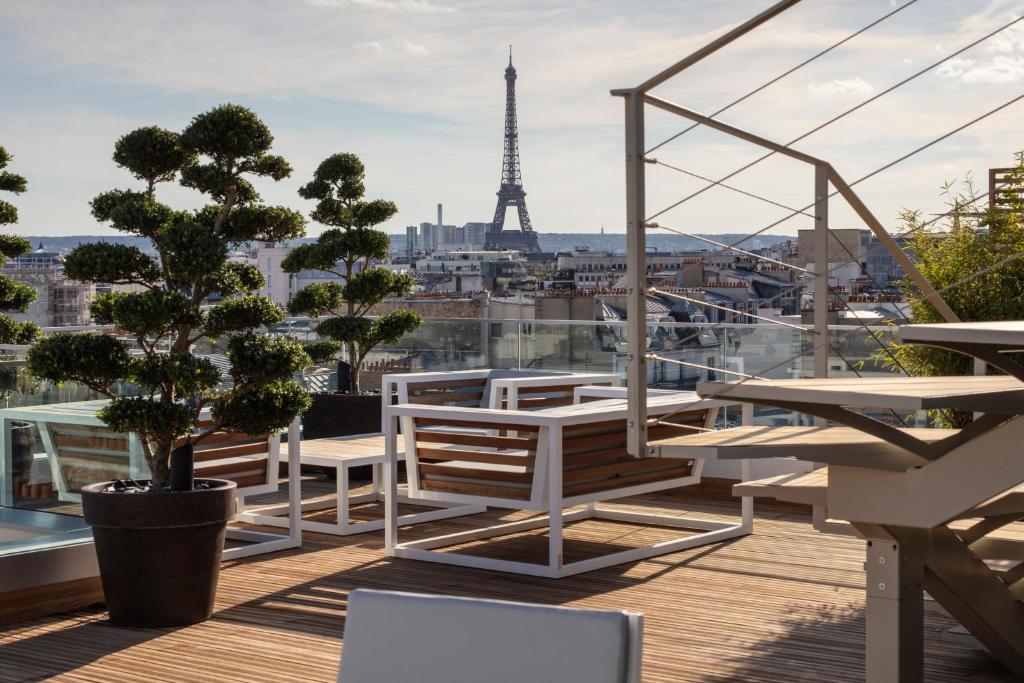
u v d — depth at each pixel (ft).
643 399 8.16
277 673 11.57
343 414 27.55
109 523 13.28
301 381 30.12
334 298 31.37
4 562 13.67
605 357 27.04
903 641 8.20
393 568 16.72
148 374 13.61
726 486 22.88
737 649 12.53
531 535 19.47
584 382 22.47
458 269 221.87
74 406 15.44
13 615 13.76
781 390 7.29
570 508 21.88
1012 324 7.24
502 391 21.83
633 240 8.16
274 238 15.56
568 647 5.24
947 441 7.77
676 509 22.00
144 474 15.60
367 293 31.19
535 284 183.42
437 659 5.51
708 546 18.40
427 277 185.98
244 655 12.25
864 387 7.48
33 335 33.32
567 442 16.38
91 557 14.62
